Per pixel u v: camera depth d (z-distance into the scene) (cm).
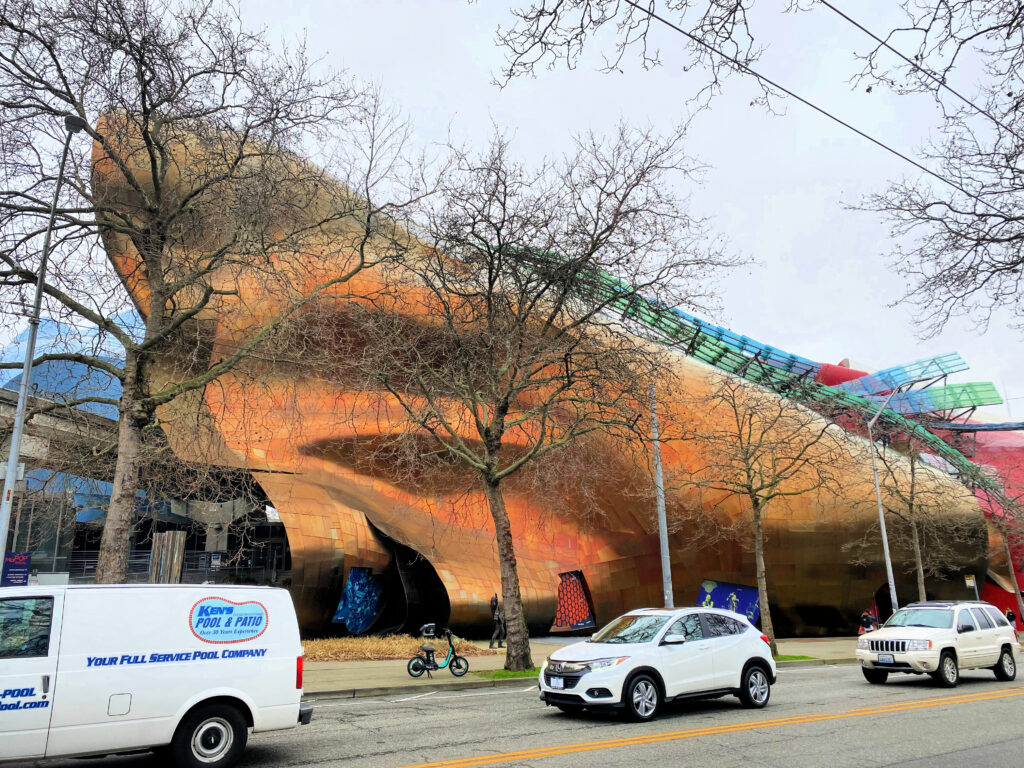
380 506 2584
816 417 2859
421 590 2730
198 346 1567
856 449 3147
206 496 2195
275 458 2469
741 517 2884
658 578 2931
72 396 1666
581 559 2914
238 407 2158
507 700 1228
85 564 3759
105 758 779
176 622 693
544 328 1728
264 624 747
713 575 2941
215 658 704
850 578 3072
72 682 628
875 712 1046
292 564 2372
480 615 2572
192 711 684
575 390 1766
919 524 3216
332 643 2253
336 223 1970
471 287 1788
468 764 689
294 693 746
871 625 2764
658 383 2383
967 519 3334
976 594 3538
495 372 1712
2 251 1475
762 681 1116
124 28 1430
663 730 885
